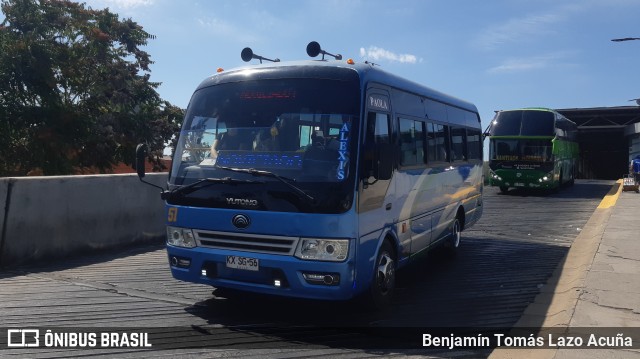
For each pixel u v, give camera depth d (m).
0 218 7.76
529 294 6.94
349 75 5.56
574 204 19.52
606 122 41.94
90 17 23.61
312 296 5.10
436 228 8.12
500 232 12.63
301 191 5.06
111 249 9.52
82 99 22.69
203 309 5.98
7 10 20.17
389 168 5.23
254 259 5.22
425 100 7.69
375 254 5.67
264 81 5.74
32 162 19.36
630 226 12.06
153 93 25.20
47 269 7.91
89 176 9.19
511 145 23.72
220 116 5.74
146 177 10.30
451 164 8.84
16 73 18.62
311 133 5.33
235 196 5.31
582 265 8.23
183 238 5.66
